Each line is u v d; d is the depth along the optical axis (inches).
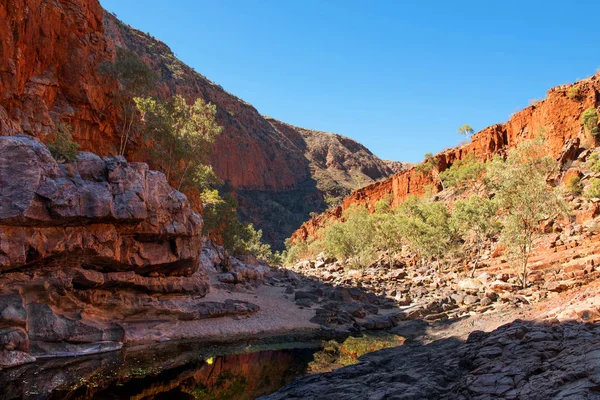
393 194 4347.9
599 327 546.9
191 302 1135.6
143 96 1608.0
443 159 3740.2
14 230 760.3
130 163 1011.3
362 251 2399.1
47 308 798.5
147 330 975.0
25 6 1221.1
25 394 587.2
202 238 2001.7
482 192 2536.9
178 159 1726.1
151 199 1012.5
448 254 2174.0
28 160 776.9
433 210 2279.8
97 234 898.1
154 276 1090.1
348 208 4443.9
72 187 833.5
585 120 2285.9
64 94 1418.6
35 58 1290.6
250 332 1114.7
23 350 722.8
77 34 1472.7
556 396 362.0
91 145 1509.6
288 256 4448.8
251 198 7406.5
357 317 1318.9
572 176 2014.0
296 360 858.1
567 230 1684.3
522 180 1320.1
